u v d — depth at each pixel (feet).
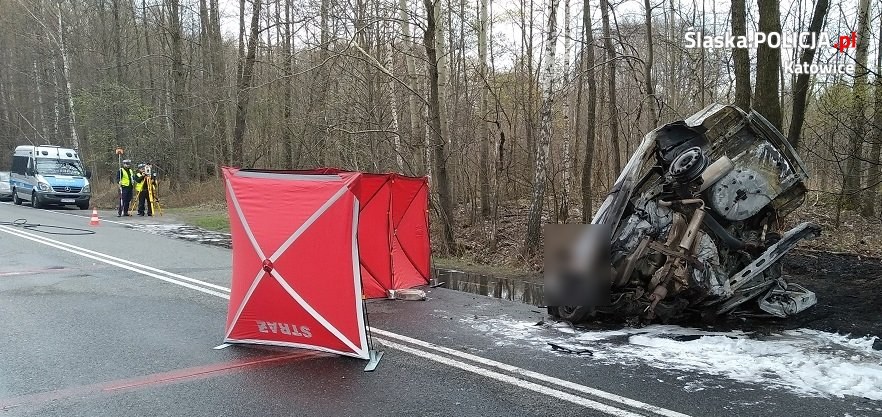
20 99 145.79
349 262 18.15
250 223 19.20
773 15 30.01
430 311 24.57
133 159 95.20
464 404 14.35
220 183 91.91
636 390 15.19
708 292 20.63
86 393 14.92
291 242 18.45
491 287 30.53
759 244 21.66
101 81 100.07
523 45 64.13
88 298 25.64
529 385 15.62
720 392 15.01
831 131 37.58
